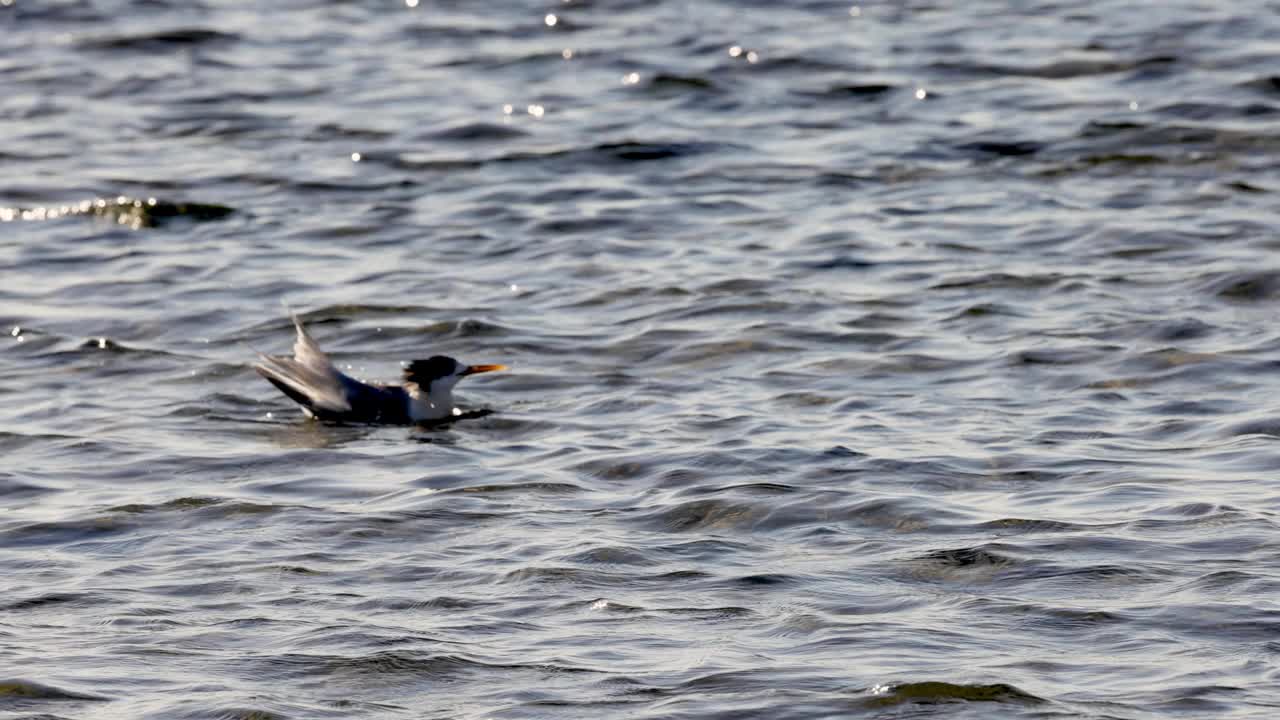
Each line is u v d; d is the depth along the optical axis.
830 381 17.39
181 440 16.23
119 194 25.55
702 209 24.20
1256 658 10.61
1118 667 10.57
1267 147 25.78
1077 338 18.33
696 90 30.30
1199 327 18.53
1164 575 11.96
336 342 19.55
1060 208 23.53
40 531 13.62
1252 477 13.98
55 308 20.72
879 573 12.23
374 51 33.62
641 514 13.66
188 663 10.97
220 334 19.86
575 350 18.86
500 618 11.60
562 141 27.66
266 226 24.08
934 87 29.70
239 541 13.28
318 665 10.90
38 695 10.48
